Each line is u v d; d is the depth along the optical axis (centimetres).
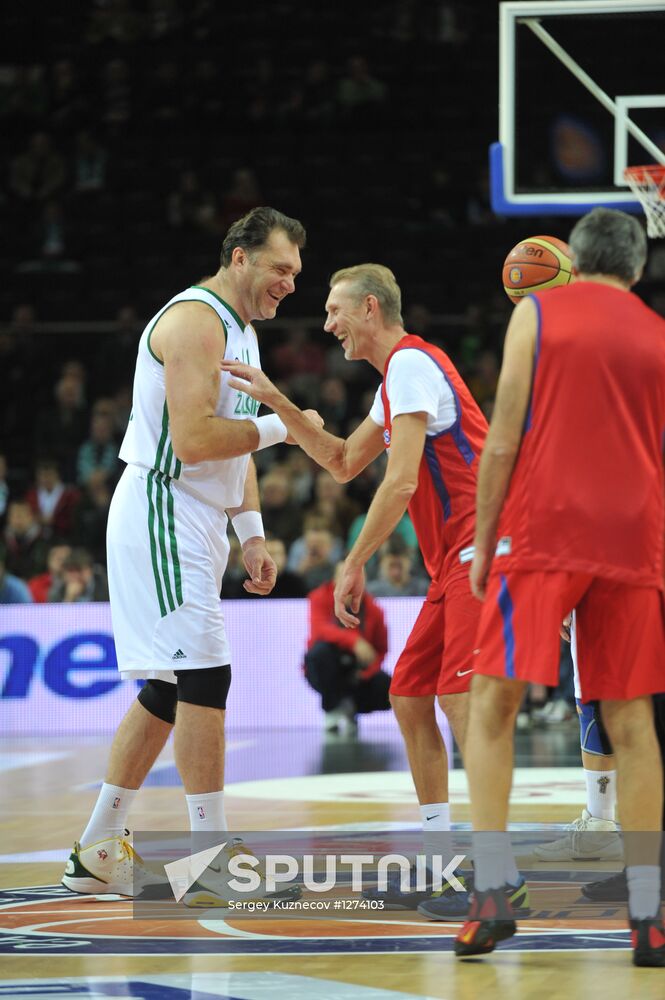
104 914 854
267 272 951
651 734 721
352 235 3981
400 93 4284
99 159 4119
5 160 4244
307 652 2545
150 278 3891
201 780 903
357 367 3469
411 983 643
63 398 3359
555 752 2014
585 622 733
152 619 921
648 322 741
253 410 992
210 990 633
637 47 1930
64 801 1531
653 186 1769
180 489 938
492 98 4272
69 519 2952
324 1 4384
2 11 4422
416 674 920
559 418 715
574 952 718
